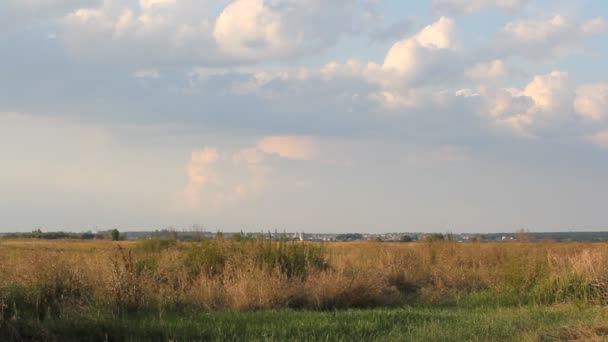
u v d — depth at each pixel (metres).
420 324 11.32
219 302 13.84
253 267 15.66
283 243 17.70
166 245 24.94
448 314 12.78
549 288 15.20
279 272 15.25
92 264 14.40
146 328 10.33
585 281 14.74
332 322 11.33
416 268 20.38
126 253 16.17
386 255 22.03
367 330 10.68
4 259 13.98
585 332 9.96
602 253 16.38
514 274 16.41
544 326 10.80
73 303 11.76
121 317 11.37
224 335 9.97
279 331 10.38
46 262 12.99
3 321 9.50
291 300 14.38
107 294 12.55
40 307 11.56
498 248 25.52
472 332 10.36
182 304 13.40
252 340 9.66
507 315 12.41
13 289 11.60
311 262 17.27
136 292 12.85
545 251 21.36
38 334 9.72
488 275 18.92
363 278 15.70
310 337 10.06
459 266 22.06
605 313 11.99
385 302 15.30
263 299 13.77
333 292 14.66
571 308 13.43
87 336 9.90
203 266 16.42
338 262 18.48
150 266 15.88
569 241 29.03
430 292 16.73
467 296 16.66
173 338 9.71
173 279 15.16
